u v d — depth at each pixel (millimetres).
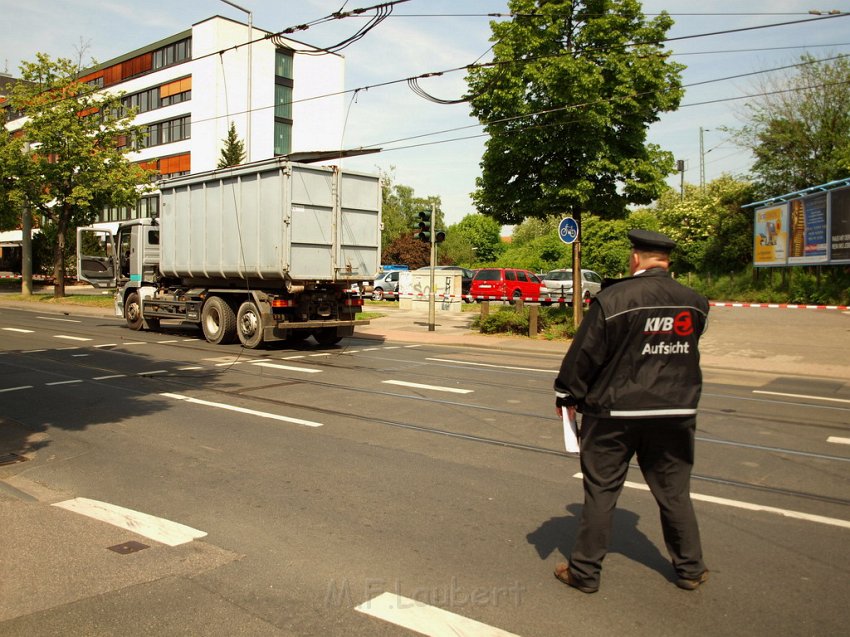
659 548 4383
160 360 12930
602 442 3641
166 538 4469
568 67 15000
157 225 18594
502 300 23906
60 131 31859
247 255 14539
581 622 3410
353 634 3281
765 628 3361
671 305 3543
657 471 3758
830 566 4113
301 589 3752
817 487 5660
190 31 51656
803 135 37156
